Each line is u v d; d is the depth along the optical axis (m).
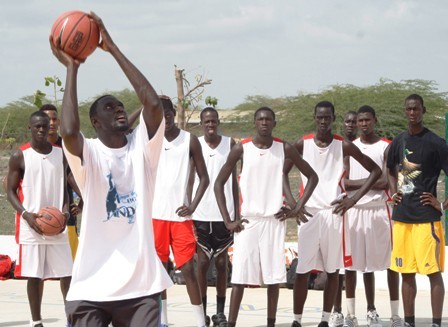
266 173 9.88
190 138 10.18
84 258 5.94
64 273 10.20
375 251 10.81
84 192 5.98
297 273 10.34
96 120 6.11
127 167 6.05
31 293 10.13
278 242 9.93
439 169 9.79
